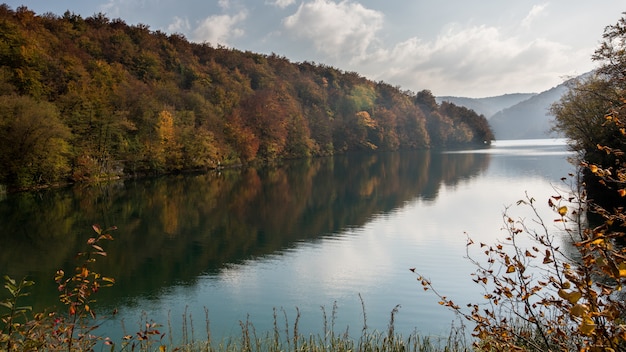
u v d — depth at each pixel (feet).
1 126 123.24
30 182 129.80
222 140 222.07
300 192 128.26
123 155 168.14
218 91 260.62
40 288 47.70
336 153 346.74
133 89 194.90
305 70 483.92
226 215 91.97
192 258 59.67
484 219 81.87
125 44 273.75
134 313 40.47
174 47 341.00
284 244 66.74
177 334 35.19
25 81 154.40
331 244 66.18
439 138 434.71
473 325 36.19
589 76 97.09
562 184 128.57
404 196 115.85
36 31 208.95
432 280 48.47
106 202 110.52
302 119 312.09
